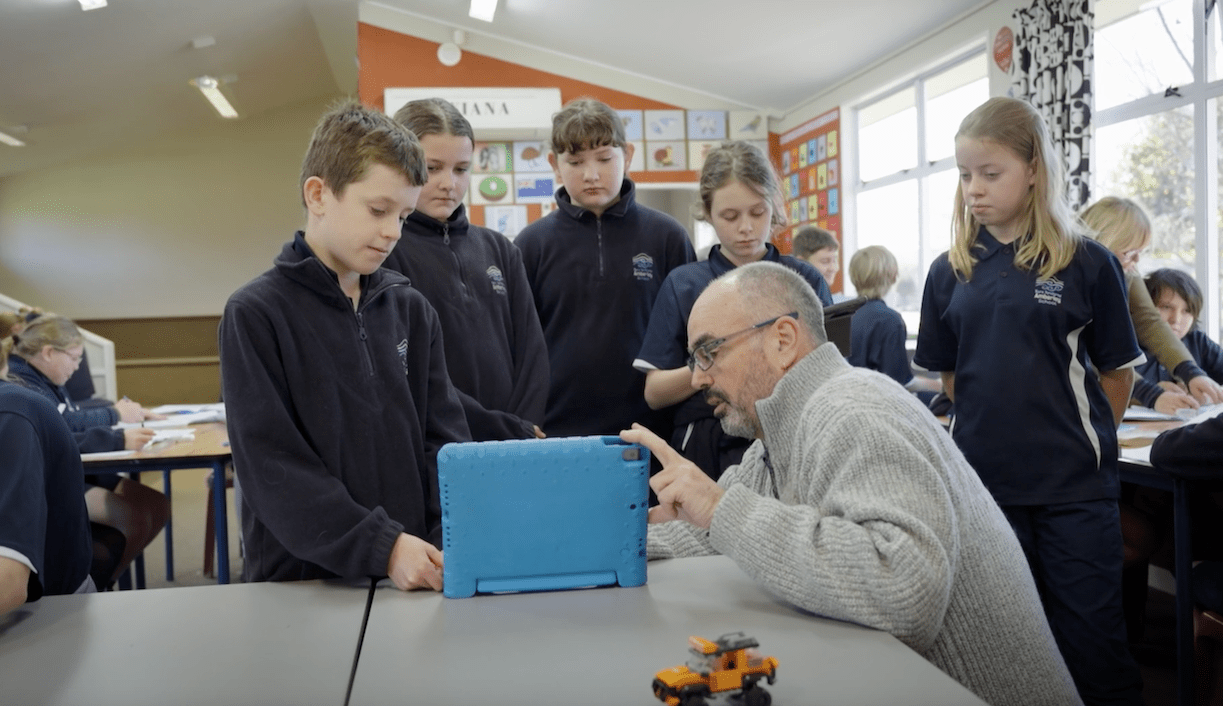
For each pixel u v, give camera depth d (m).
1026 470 1.79
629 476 1.17
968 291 1.88
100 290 9.48
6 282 9.34
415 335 1.49
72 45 5.98
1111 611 1.74
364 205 1.27
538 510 1.15
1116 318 1.80
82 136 8.44
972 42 5.07
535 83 7.16
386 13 6.98
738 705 0.80
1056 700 1.15
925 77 5.71
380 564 1.19
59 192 9.37
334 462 1.33
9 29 5.36
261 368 1.26
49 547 1.35
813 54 6.06
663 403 2.09
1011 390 1.80
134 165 9.48
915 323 5.86
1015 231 1.84
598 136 2.16
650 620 1.05
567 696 0.84
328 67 8.97
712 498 1.15
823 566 1.01
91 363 7.07
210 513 3.86
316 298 1.34
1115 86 4.32
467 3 6.54
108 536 2.64
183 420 3.71
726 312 1.25
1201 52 3.83
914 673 0.88
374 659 0.94
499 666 0.92
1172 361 2.48
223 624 1.09
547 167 7.15
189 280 9.62
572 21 6.38
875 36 5.57
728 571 1.27
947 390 2.12
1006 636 1.12
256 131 9.70
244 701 0.86
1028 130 1.75
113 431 2.82
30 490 1.18
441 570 1.20
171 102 8.29
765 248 2.19
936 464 1.08
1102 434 1.79
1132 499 2.64
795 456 1.20
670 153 7.30
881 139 6.30
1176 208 4.02
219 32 6.82
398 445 1.40
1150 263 4.17
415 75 7.02
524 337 2.05
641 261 2.32
